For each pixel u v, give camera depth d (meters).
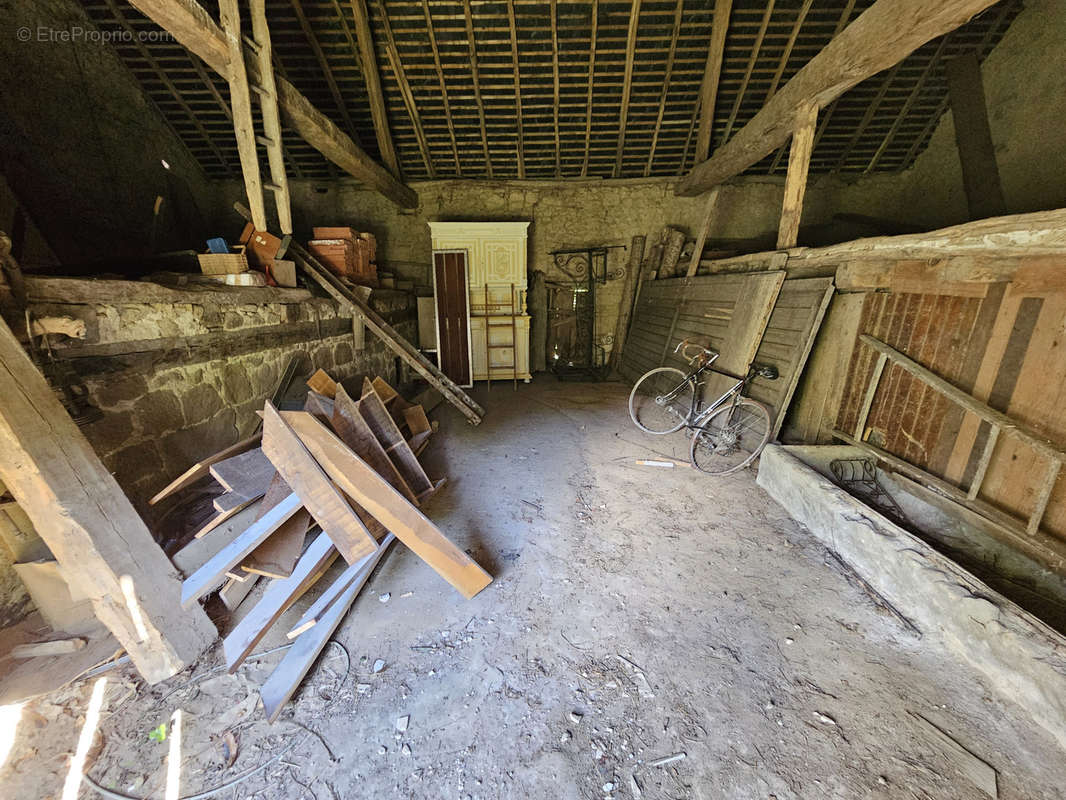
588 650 1.73
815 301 3.22
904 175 6.45
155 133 5.09
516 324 6.51
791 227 3.89
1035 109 4.51
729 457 3.58
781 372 3.43
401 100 5.33
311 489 1.81
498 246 6.30
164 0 2.52
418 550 1.95
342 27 4.40
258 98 3.52
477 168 6.51
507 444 3.95
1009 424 2.09
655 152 6.28
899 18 2.55
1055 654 1.37
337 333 4.23
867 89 5.20
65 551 1.45
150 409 2.16
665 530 2.57
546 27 4.51
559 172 6.58
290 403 3.41
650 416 4.72
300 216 6.62
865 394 2.98
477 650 1.74
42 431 1.43
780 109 3.88
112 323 1.94
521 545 2.44
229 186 6.25
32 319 1.58
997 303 2.19
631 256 6.97
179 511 2.21
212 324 2.57
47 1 3.82
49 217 3.84
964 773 1.27
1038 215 1.92
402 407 3.90
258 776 1.29
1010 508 2.17
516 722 1.45
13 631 1.75
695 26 4.55
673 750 1.36
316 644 1.68
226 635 1.79
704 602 1.99
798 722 1.44
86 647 1.71
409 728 1.43
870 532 2.07
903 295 2.71
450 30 4.49
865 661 1.66
